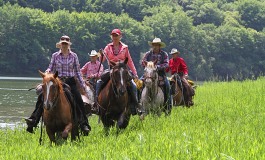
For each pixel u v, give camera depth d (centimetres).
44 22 12788
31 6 15788
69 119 1307
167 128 1360
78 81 1393
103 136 1348
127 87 1512
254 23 19825
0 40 11950
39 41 12631
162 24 15575
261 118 1530
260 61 16662
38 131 1630
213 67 15925
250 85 3014
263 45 16838
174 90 1975
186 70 2066
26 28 12375
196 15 19025
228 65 15975
